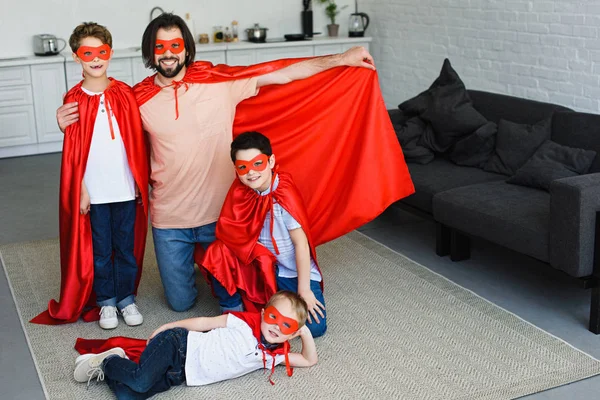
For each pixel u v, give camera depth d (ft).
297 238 10.35
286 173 10.62
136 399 9.12
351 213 11.62
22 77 21.06
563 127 13.60
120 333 11.12
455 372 9.75
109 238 11.27
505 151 14.24
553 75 16.61
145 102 10.85
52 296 12.48
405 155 15.35
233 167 11.25
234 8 24.40
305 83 11.73
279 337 9.27
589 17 15.34
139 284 12.98
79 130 10.72
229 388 9.47
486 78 18.97
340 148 11.81
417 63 22.12
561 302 11.91
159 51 10.52
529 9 17.03
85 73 10.69
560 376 9.62
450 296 12.07
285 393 9.32
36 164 21.08
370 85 11.63
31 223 16.37
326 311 11.63
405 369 9.85
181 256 11.46
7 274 13.47
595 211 10.52
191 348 9.42
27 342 10.93
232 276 10.86
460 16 19.67
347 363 10.03
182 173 10.95
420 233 15.30
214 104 10.91
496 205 12.36
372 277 12.94
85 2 22.58
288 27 25.29
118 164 10.91
